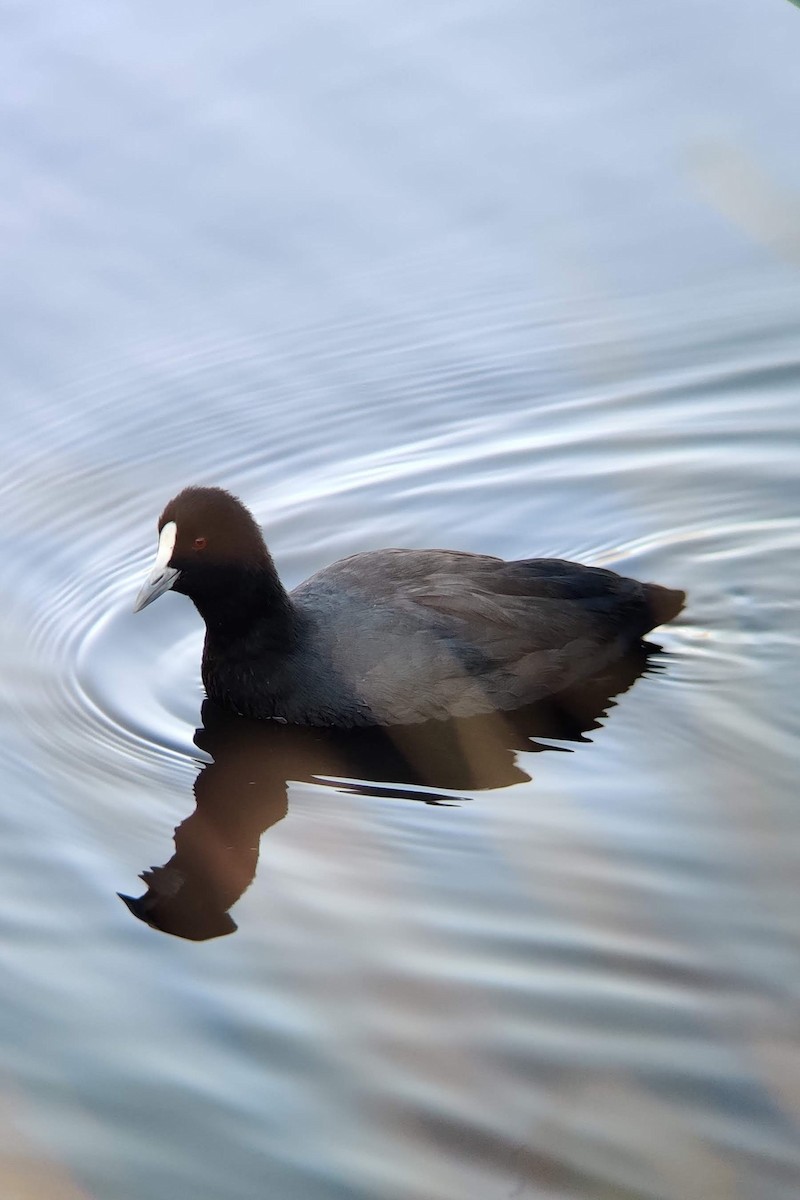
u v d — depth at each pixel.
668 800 11.02
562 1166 7.65
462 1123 8.01
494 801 11.16
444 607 12.73
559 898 9.91
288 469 16.03
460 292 17.61
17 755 12.00
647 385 16.69
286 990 9.14
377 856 10.54
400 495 15.59
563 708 12.54
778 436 15.93
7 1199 7.44
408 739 12.34
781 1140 7.73
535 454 16.09
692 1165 7.59
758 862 10.12
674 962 9.17
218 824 11.08
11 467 15.70
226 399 16.66
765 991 8.88
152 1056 8.66
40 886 10.33
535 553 14.70
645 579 14.12
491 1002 8.92
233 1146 7.95
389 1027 8.77
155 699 12.98
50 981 9.34
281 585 12.76
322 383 16.91
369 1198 7.54
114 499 15.52
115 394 16.59
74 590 14.41
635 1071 8.30
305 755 12.16
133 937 9.73
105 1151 7.93
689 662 12.94
